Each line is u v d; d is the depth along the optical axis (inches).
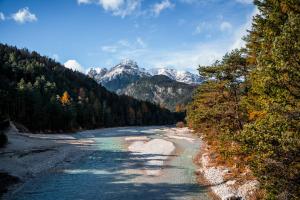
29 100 3518.7
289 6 526.3
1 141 1892.2
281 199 439.8
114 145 2452.0
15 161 1432.1
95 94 6619.1
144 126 6259.8
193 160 1595.7
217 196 912.3
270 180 450.9
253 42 772.6
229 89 1167.0
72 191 1022.4
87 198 940.6
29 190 1034.7
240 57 1096.8
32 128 3447.3
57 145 2314.2
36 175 1266.0
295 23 441.7
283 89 461.4
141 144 2429.9
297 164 447.8
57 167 1444.4
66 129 3922.2
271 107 462.3
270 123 447.2
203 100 1336.1
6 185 1071.0
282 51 444.8
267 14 621.9
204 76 1239.5
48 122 3622.0
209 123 1295.5
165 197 933.2
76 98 5639.8
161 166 1444.4
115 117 6003.9
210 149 1626.5
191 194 956.6
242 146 486.9
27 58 7263.8
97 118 5251.0
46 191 1022.4
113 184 1111.0
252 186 822.5
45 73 6151.6
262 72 489.1
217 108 1170.6
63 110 3956.7
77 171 1357.0
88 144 2529.5
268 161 457.4
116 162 1590.8
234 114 1130.7
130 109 6496.1
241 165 995.9
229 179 1005.2
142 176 1234.0
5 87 3892.7
